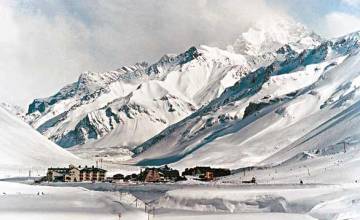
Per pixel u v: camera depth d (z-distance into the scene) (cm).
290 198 15300
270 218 13850
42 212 13425
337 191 15462
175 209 16450
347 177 18588
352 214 13288
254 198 16025
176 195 17488
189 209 16475
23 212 13225
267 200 15688
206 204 16500
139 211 15375
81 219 13050
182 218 14550
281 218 13825
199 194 17075
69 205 14700
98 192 19162
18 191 18038
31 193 17675
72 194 17475
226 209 15938
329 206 14088
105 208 14725
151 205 17350
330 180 18600
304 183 18262
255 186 17850
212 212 15812
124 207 15288
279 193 15825
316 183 17912
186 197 17162
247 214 14725
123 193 19575
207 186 18812
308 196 15288
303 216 13875
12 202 14550
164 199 17688
